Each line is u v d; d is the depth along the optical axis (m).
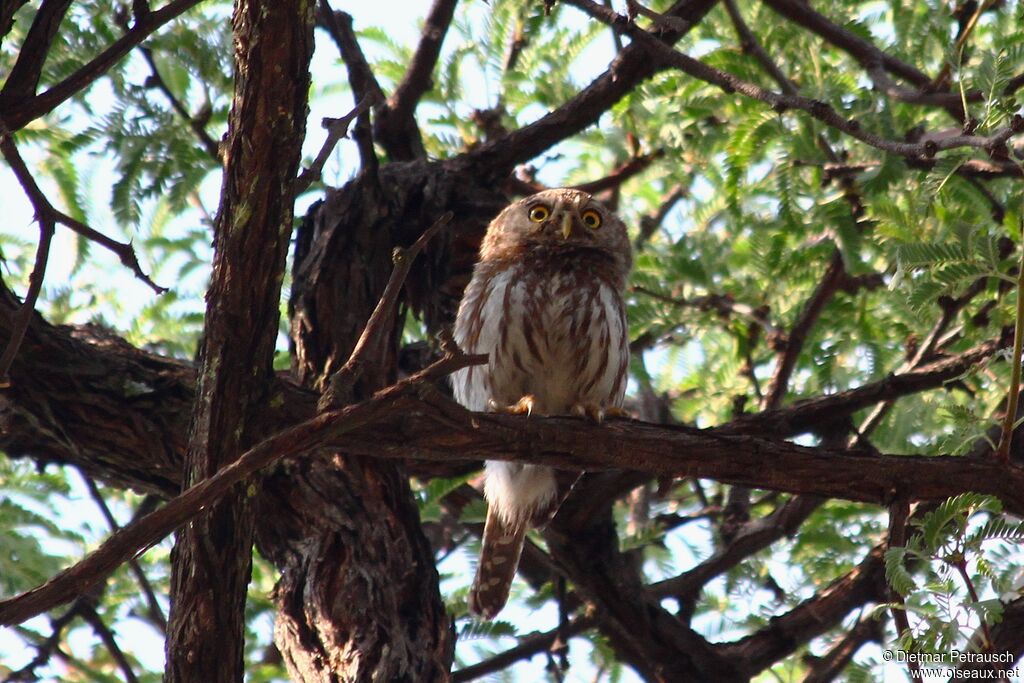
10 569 10.76
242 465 6.41
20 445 10.17
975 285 10.74
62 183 12.34
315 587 9.73
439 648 9.57
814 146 11.16
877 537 12.81
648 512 13.65
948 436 8.59
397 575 9.82
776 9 11.33
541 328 11.10
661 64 12.24
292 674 9.44
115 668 12.84
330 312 11.04
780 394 12.90
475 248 12.84
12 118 8.85
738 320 13.27
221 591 7.91
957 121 11.34
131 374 9.92
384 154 14.30
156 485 10.34
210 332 7.91
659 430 8.45
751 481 8.46
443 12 12.83
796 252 12.08
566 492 11.14
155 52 11.28
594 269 11.56
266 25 7.33
